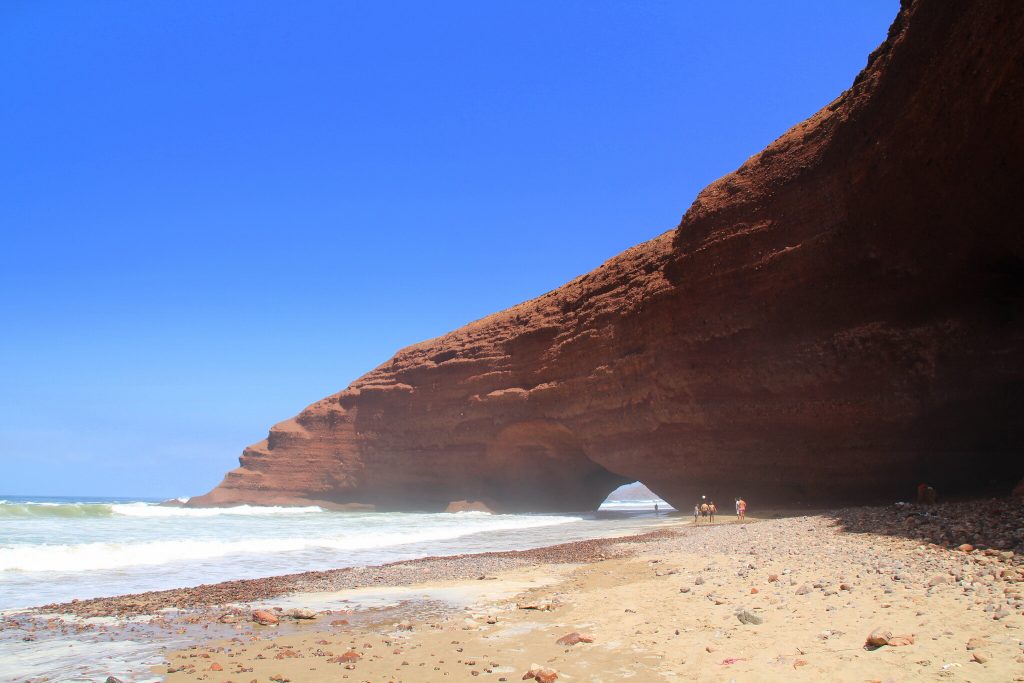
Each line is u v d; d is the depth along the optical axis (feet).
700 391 103.45
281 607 36.70
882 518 49.34
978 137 58.95
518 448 150.51
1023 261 61.77
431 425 168.45
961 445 74.84
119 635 30.19
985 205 61.67
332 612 35.04
